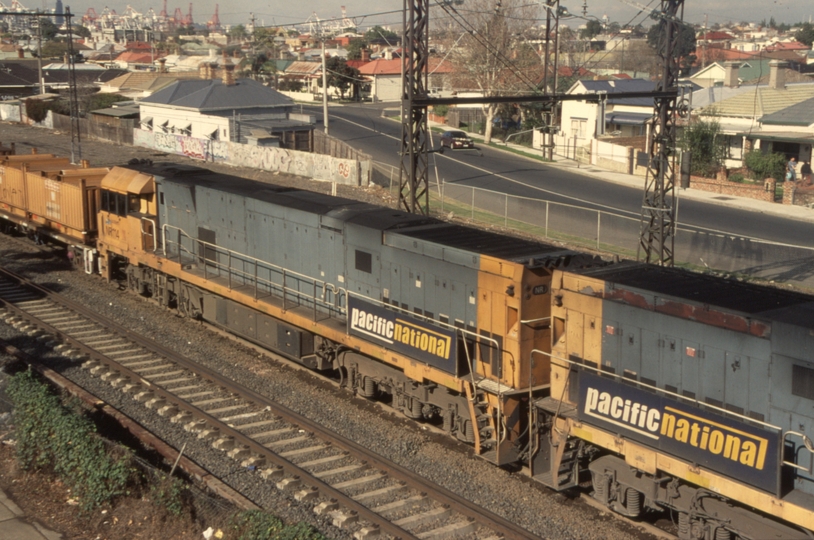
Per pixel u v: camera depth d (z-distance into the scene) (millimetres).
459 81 70375
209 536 11703
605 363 13102
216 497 13023
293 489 13617
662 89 25297
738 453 10664
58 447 13266
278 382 18828
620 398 12242
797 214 40938
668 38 24656
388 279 17000
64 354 20188
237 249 21703
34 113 79438
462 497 13438
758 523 10758
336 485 13781
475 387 14359
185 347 21141
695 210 41906
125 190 24750
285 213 19859
